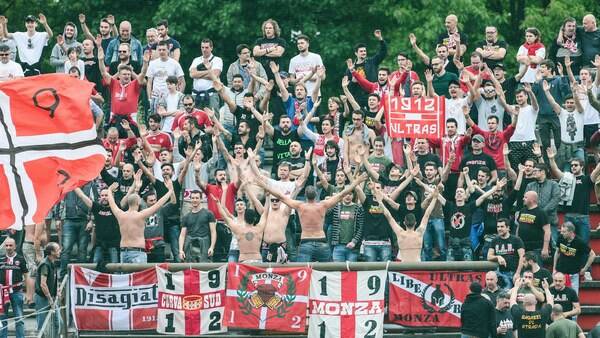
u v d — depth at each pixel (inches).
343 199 3371.1
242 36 4813.0
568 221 3420.3
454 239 3336.6
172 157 3634.4
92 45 3927.2
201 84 3860.7
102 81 3887.8
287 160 3570.4
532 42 3823.8
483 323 3041.3
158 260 3412.9
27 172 2566.4
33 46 4018.2
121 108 3727.9
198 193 3358.8
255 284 3238.2
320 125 3769.7
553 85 3730.3
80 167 2588.6
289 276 3235.7
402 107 3511.3
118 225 3302.2
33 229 3363.7
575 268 3302.2
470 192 3368.6
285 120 3607.3
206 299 3240.7
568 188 3440.0
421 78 4712.1
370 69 3865.7
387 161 3501.5
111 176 3420.3
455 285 3243.1
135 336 3260.3
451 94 3686.0
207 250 3361.2
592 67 3828.7
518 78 3786.9
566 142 3607.3
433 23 4650.6
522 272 3186.5
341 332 3228.3
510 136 3572.8
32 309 3348.9
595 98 3577.8
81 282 3235.7
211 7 4744.1
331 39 4820.4
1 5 5187.0
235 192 3437.5
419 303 3245.6
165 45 3885.3
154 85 3873.0
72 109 2586.1
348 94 3705.7
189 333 3238.2
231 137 3710.6
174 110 3821.4
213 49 4854.8
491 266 3230.8
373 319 3225.9
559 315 3016.7
